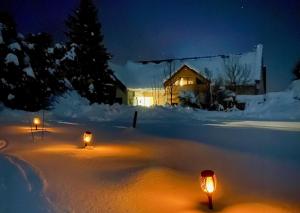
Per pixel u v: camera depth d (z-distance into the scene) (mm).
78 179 6945
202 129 19172
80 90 41000
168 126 20984
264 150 11258
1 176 7043
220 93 46062
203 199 5941
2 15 33062
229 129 19328
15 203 5434
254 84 50812
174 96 51688
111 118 29234
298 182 7121
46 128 18359
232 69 51125
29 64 33000
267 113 36406
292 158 9750
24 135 14867
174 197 5980
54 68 38312
